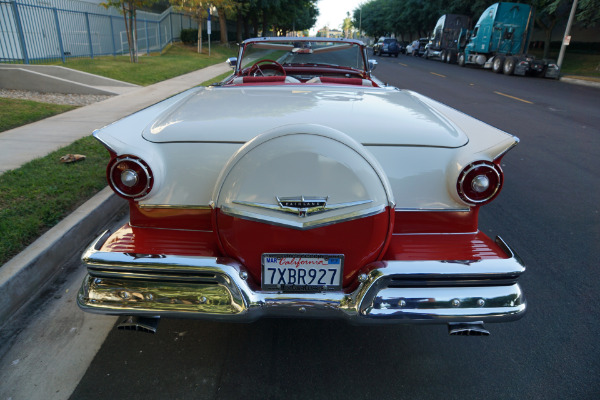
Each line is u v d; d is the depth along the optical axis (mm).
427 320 1875
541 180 5281
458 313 1870
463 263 1863
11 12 12633
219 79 13766
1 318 2506
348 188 1833
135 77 12781
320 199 1828
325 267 1912
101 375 2160
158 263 1834
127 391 2066
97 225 3715
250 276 1960
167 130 2090
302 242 1866
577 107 10977
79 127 6637
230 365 2260
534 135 7633
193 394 2061
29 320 2549
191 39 28641
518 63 20250
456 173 1985
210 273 1855
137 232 2066
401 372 2246
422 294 1864
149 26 23219
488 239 2090
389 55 40094
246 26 33969
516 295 1900
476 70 23906
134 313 1894
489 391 2133
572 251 3545
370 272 1843
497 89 14695
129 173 1933
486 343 2482
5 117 6945
